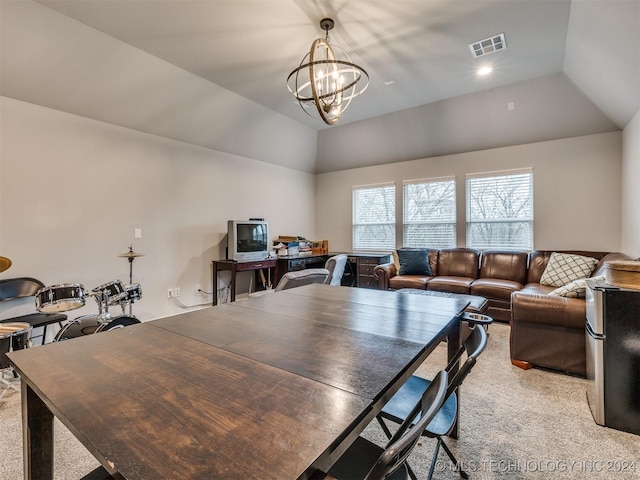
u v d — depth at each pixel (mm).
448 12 2688
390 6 2609
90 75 3197
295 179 6480
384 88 4172
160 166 4203
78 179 3434
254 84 4004
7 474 1591
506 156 4848
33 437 1121
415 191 5723
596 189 4242
